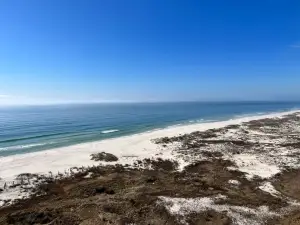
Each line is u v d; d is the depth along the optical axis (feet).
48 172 100.78
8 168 105.50
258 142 161.27
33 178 92.89
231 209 68.59
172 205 69.21
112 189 83.56
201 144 155.53
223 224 61.00
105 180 92.32
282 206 72.33
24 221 60.75
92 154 128.77
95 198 75.05
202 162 117.80
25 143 166.40
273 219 64.69
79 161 117.70
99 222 59.06
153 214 64.03
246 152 135.54
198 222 61.87
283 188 86.43
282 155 128.88
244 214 66.28
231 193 80.64
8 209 69.51
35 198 77.36
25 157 124.06
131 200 71.15
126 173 101.60
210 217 64.23
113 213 64.03
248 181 92.53
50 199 76.79
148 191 79.61
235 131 204.44
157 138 175.63
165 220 61.82
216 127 228.84
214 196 77.20
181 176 98.07
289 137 178.70
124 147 149.18
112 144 157.79
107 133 212.43
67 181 92.32
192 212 66.03
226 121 294.87
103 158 121.39
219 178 95.45
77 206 68.69
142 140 170.81
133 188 82.48
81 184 88.22
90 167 108.06
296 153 132.87
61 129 232.53
